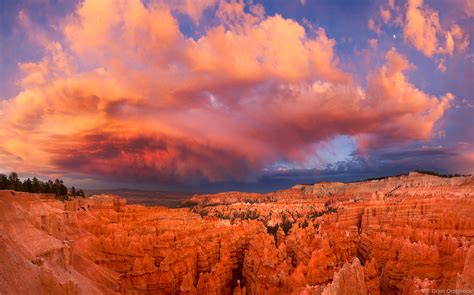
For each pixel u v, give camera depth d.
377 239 74.38
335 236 86.19
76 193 127.00
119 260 64.88
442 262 58.69
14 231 40.34
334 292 33.78
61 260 44.97
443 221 85.31
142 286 57.34
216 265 68.81
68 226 64.88
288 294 47.97
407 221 98.12
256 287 56.12
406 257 59.69
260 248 74.25
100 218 93.19
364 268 53.09
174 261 65.56
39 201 57.22
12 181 83.88
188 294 55.09
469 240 73.62
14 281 31.11
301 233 94.12
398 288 57.56
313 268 53.72
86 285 44.91
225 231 97.38
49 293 33.38
